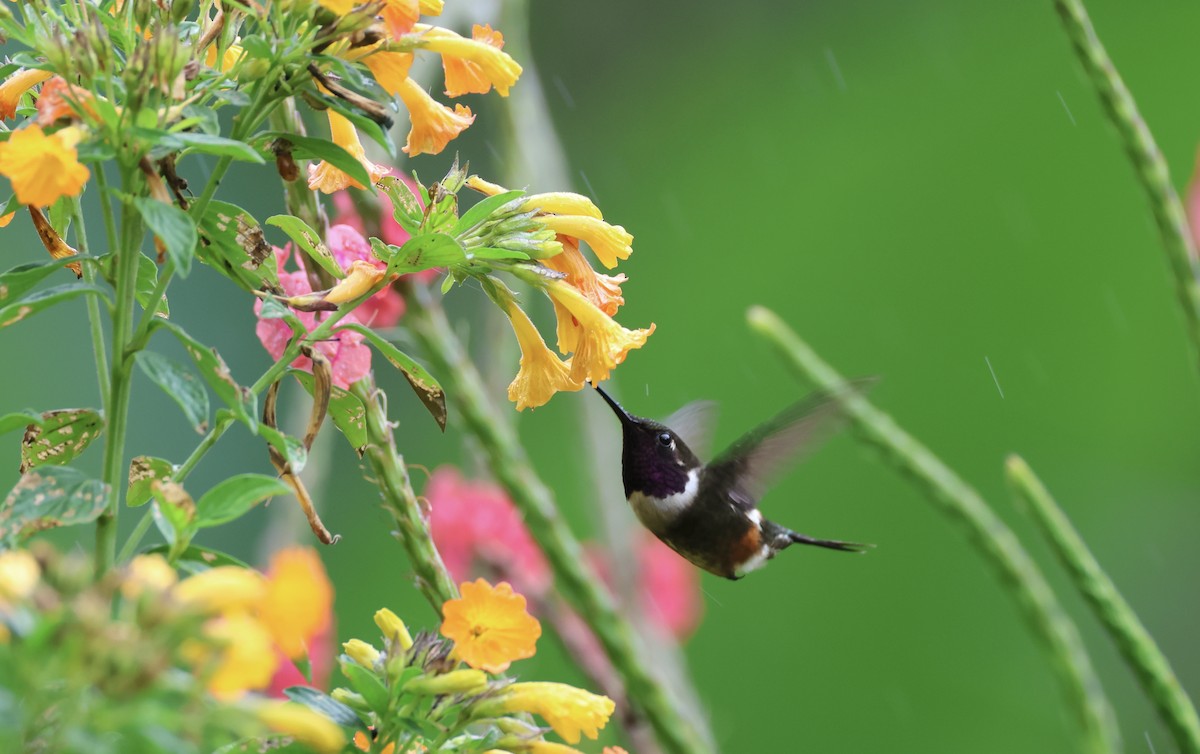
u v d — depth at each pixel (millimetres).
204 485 4539
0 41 2438
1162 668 2574
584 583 2650
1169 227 2580
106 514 2436
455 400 2639
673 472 2664
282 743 2434
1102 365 5926
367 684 2447
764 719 5477
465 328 2645
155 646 2352
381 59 2461
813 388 2658
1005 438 5910
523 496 2646
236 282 2484
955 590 5418
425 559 2547
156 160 2436
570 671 3572
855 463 5738
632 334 2500
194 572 2420
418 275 2627
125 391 2443
